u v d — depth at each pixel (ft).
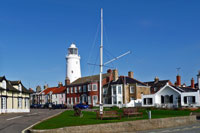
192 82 242.37
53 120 87.35
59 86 319.06
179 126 90.33
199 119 116.98
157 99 184.03
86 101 250.37
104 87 235.40
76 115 107.55
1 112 135.23
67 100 276.62
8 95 144.66
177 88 177.27
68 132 64.85
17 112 150.92
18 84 157.48
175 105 169.37
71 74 296.10
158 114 136.77
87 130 67.72
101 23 104.99
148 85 248.32
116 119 92.32
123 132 74.13
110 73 244.83
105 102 232.73
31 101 347.36
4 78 141.69
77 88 264.72
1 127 75.61
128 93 219.82
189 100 165.37
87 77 271.69
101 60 102.83
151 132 72.95
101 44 104.01
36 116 112.57
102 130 70.59
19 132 66.39
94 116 107.34
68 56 298.35
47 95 314.76
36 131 62.69
